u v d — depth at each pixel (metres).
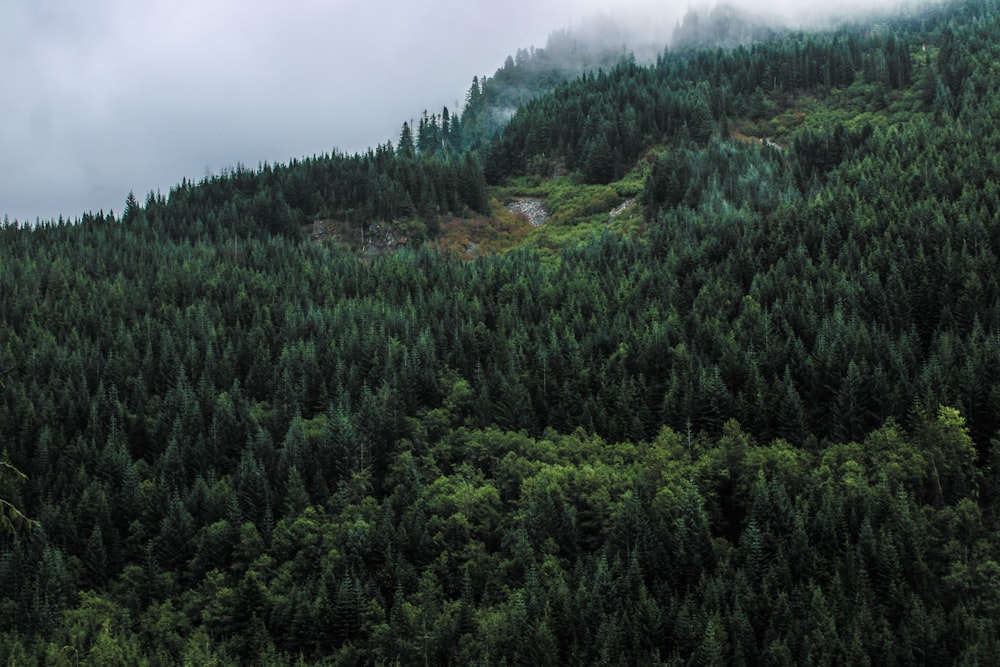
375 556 94.75
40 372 125.81
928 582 78.50
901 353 105.50
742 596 79.25
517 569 89.19
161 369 127.75
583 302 136.25
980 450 94.50
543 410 117.56
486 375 123.12
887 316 112.75
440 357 130.38
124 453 110.44
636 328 126.00
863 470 90.06
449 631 83.25
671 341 121.12
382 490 107.69
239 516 100.69
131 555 100.62
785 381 105.75
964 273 112.88
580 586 82.81
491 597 88.31
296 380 125.62
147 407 121.19
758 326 116.75
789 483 92.25
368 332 132.75
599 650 77.25
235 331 138.50
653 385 114.31
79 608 90.62
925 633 71.25
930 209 130.62
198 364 129.62
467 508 96.25
